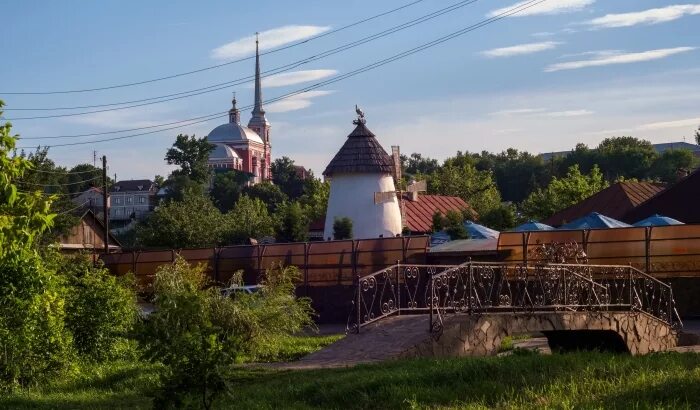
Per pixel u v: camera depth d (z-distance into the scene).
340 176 61.56
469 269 20.02
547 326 20.97
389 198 61.72
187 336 11.89
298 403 13.29
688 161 137.62
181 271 29.48
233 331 19.59
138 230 103.06
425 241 43.28
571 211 60.06
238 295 21.25
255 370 17.09
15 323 17.77
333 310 43.41
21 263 17.84
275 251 45.34
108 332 21.30
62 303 19.36
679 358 15.58
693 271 39.38
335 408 12.77
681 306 39.28
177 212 80.31
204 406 12.06
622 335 22.84
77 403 15.55
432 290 18.88
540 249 37.75
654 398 11.84
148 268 48.31
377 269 43.25
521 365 14.10
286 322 21.72
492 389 12.79
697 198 50.22
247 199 94.25
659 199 51.25
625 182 60.69
